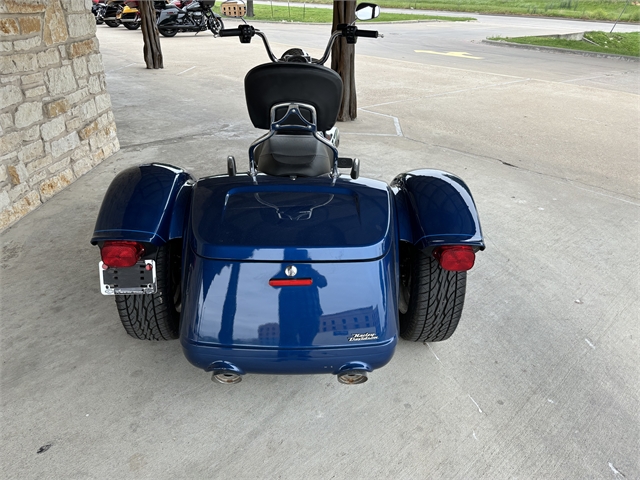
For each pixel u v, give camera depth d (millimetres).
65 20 4477
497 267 3439
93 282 3119
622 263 3545
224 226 1908
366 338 1857
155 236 1972
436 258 2059
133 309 2223
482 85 10156
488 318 2900
